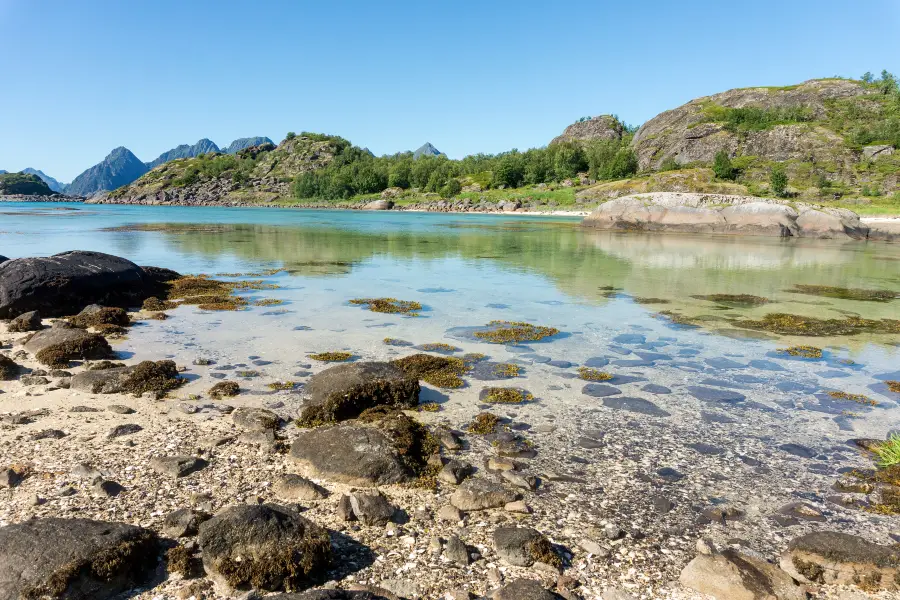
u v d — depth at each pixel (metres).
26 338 11.10
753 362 10.59
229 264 23.80
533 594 3.91
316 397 7.67
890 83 127.25
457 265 24.42
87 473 5.59
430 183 137.12
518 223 64.94
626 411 8.06
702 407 8.29
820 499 5.73
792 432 7.44
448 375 9.40
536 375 9.59
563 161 129.00
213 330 12.20
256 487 5.51
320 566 4.29
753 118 114.25
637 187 89.88
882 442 7.12
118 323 12.43
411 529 4.92
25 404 7.61
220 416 7.40
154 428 6.92
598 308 15.30
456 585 4.17
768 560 4.65
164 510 5.00
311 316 13.71
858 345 11.91
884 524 5.26
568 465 6.36
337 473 5.74
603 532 5.00
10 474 5.42
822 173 92.56
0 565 3.79
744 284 20.08
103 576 3.87
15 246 29.48
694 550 4.79
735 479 6.12
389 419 7.19
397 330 12.45
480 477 5.99
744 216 48.03
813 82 131.00
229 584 3.99
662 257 29.17
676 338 12.24
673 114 135.12
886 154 94.50
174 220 64.75
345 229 50.78
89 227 48.22
